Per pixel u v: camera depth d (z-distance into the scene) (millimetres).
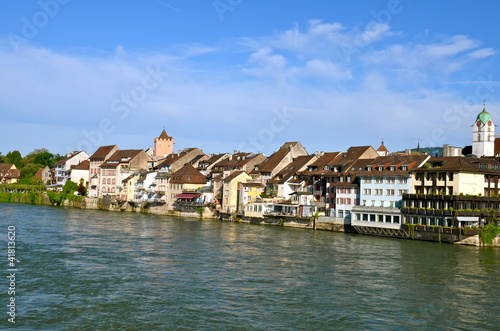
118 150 195500
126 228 100562
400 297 47438
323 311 42531
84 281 50312
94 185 193750
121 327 37812
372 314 42156
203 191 151500
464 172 89938
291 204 119750
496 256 71938
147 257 64438
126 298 44875
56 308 41594
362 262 64250
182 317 40188
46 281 49844
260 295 46844
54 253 64938
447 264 64188
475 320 41500
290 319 40344
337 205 111438
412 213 92062
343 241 85875
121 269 56469
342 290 49438
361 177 105375
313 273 56750
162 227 105812
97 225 104500
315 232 103938
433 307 44625
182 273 55344
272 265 60969
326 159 130125
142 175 172250
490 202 91562
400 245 81688
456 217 85125
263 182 142125
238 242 81688
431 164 97750
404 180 98188
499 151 124562
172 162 169750
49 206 174000
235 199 139625
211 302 44281
